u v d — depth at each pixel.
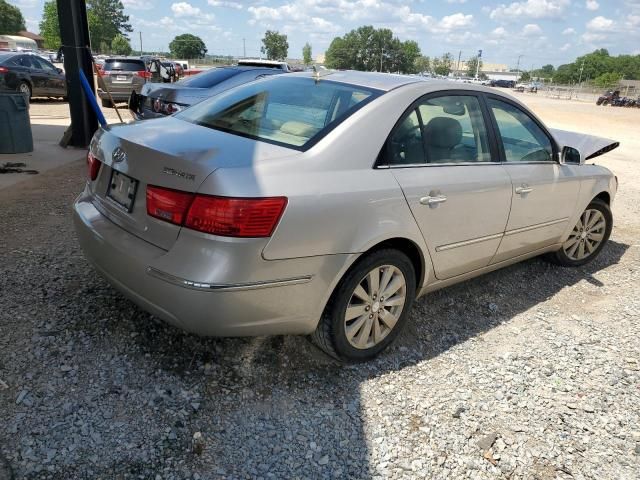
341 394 2.83
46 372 2.73
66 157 8.16
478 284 4.40
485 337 3.59
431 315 3.80
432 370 3.15
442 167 3.23
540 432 2.71
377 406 2.78
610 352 3.52
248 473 2.28
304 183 2.53
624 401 3.01
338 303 2.82
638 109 45.56
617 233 6.34
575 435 2.71
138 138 2.75
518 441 2.64
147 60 19.56
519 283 4.53
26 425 2.39
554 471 2.47
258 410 2.65
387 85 3.21
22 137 8.09
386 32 116.62
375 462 2.42
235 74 8.77
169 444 2.38
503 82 91.50
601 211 4.92
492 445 2.60
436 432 2.64
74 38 8.48
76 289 3.57
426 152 3.18
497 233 3.69
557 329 3.79
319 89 3.26
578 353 3.48
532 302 4.20
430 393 2.93
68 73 8.66
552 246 4.51
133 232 2.65
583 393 3.06
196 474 2.24
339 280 2.75
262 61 11.04
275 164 2.52
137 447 2.34
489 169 3.54
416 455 2.48
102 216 2.90
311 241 2.54
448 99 3.39
